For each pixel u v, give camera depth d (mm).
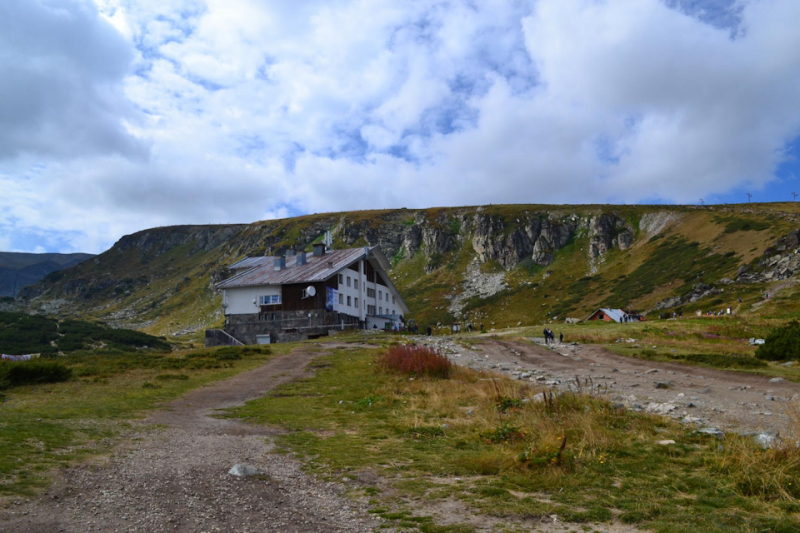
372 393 17250
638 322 59062
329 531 5605
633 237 169375
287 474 7930
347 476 7918
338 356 29266
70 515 5668
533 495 7152
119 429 10820
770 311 68625
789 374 21578
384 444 10266
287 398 16609
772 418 13164
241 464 7957
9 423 10430
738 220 145375
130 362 25562
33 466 7414
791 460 7785
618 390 18750
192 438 10336
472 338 43469
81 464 7805
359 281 60469
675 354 29453
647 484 7559
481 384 18594
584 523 6031
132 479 7227
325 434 11227
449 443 10352
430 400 15672
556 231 181250
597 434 10164
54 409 12898
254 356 29984
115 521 5586
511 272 174250
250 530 5543
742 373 22594
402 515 6176
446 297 164500
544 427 10688
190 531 5414
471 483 7656
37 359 20609
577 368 26000
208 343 53250
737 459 8227
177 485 7051
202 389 18438
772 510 6391
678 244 147250
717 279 108875
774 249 110500
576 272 160750
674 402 15828
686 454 9289
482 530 5723
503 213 199750
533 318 131750
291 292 53469
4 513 5504
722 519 6062
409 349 24422
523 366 27031
